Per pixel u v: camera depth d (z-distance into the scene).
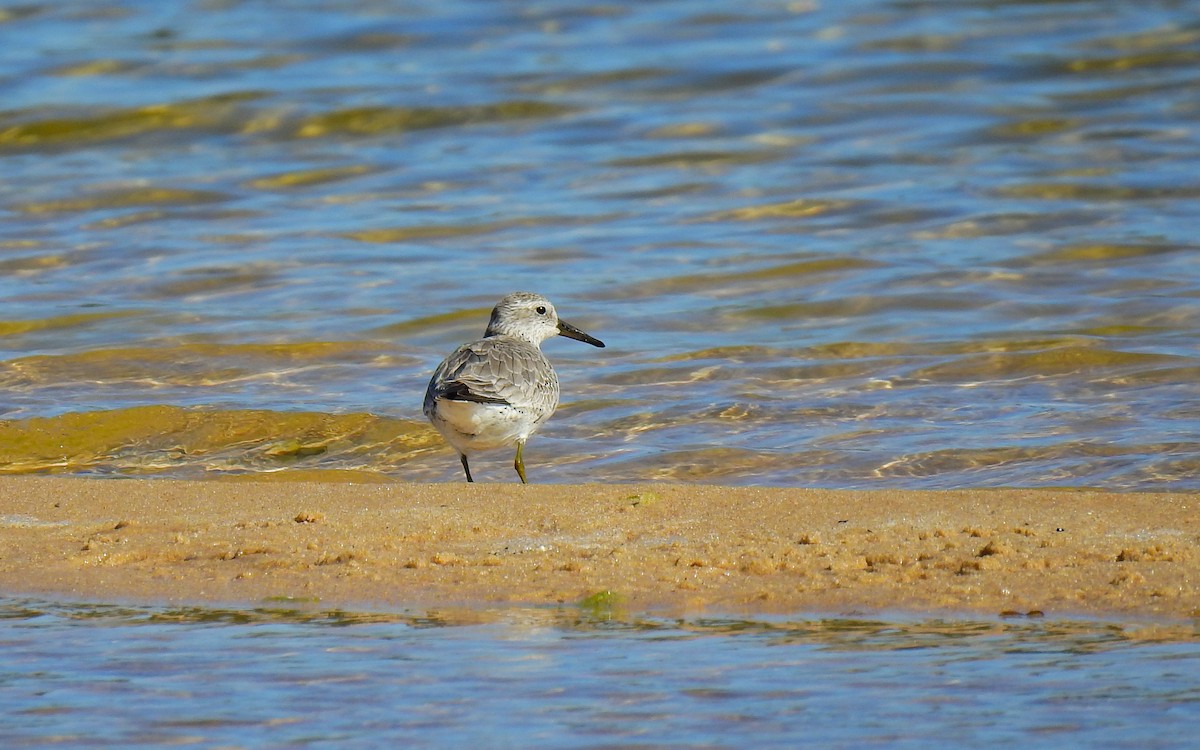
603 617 8.47
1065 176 23.89
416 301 19.38
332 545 9.98
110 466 13.81
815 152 25.72
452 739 6.77
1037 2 33.00
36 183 25.17
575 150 26.30
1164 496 10.81
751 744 6.66
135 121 28.05
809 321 18.28
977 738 6.64
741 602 8.69
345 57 31.48
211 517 10.80
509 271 20.56
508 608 8.66
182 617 8.62
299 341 17.80
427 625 8.38
